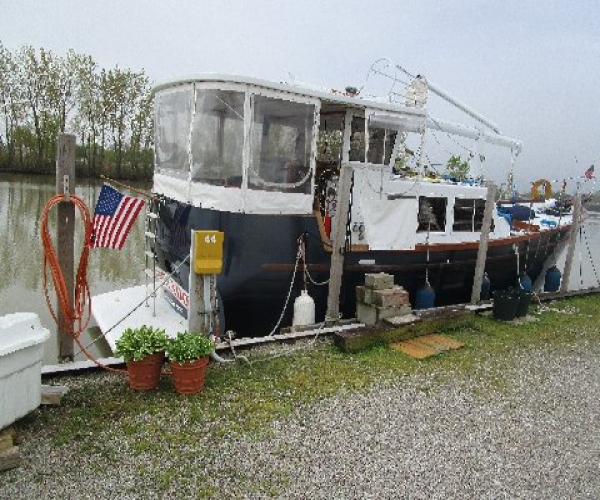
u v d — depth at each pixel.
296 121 7.12
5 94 37.53
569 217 16.52
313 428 4.70
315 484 3.86
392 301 7.45
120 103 40.59
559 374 6.69
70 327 5.37
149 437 4.28
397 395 5.58
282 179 7.12
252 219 6.95
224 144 6.80
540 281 14.43
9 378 3.86
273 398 5.21
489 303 9.83
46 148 37.62
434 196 9.30
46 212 5.12
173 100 7.62
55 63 38.41
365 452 4.38
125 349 4.91
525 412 5.46
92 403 4.77
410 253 8.86
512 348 7.55
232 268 6.98
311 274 7.66
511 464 4.39
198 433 4.41
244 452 4.20
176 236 7.66
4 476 3.64
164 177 8.02
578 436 5.01
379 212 8.10
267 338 6.66
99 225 6.00
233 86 6.61
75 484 3.61
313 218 7.50
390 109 8.15
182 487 3.68
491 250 10.63
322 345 6.87
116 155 41.25
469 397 5.71
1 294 10.31
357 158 8.34
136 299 8.57
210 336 5.97
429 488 3.94
